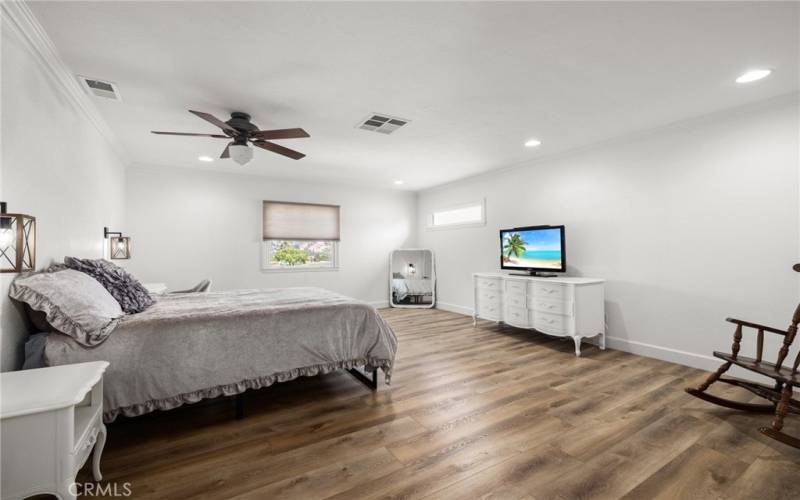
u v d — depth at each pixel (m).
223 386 2.26
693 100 2.88
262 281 5.72
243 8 1.75
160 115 3.06
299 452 1.95
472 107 3.00
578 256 4.28
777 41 2.06
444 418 2.34
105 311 2.05
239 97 2.74
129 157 4.45
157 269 4.94
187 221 5.16
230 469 1.80
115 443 2.04
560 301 3.86
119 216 4.33
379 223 6.87
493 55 2.21
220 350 2.27
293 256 6.12
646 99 2.86
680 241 3.40
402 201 7.12
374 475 1.75
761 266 2.92
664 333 3.53
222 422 2.30
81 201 2.83
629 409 2.46
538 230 4.48
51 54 2.08
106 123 3.25
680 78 2.51
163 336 2.12
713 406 2.50
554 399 2.62
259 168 5.17
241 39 2.01
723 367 2.41
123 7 1.72
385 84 2.57
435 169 5.27
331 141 3.91
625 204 3.82
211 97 2.72
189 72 2.36
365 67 2.33
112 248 3.73
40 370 1.56
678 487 1.65
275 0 1.70
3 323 1.75
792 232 2.77
